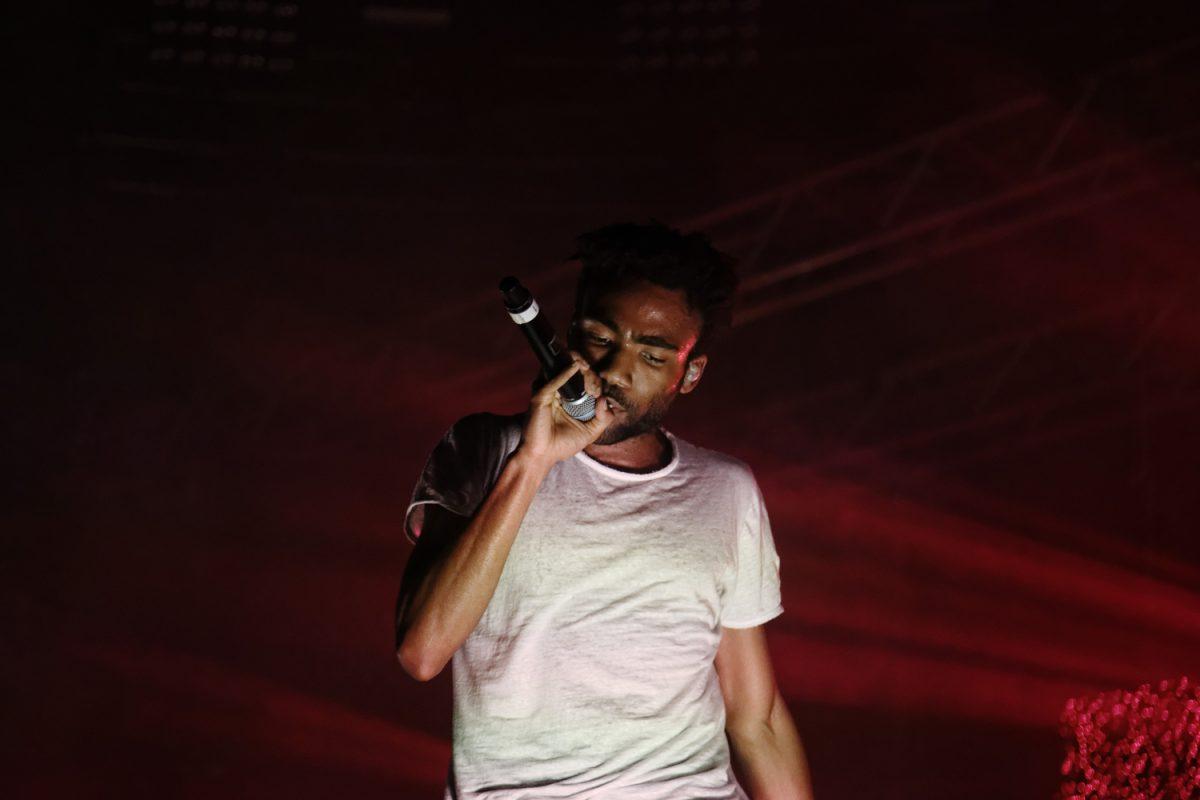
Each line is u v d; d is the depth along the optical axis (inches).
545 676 176.7
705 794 179.3
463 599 167.5
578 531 181.5
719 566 189.2
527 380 919.0
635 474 188.5
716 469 197.3
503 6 890.1
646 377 187.5
